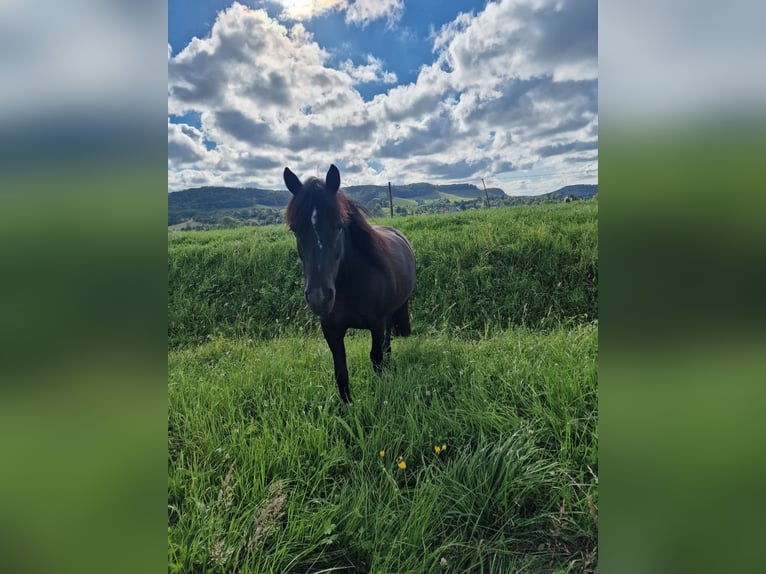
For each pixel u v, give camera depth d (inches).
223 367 144.6
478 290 198.5
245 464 82.3
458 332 172.7
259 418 103.6
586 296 189.6
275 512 71.0
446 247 228.4
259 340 185.6
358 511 71.7
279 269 227.9
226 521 71.0
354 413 99.6
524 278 200.5
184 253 242.8
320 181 98.7
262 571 64.4
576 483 75.5
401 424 94.5
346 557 69.4
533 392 99.7
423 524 69.4
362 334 177.6
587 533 68.5
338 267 101.7
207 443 91.5
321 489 80.0
